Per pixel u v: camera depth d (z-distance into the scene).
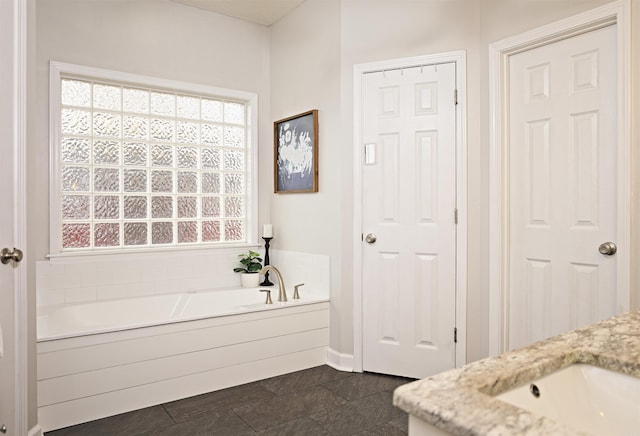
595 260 2.21
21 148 1.90
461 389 0.75
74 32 3.15
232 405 2.57
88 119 3.29
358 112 3.09
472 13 2.76
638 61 1.99
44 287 3.04
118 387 2.45
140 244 3.51
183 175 3.72
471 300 2.78
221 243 3.90
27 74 2.00
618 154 2.05
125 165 3.44
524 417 0.64
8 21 1.81
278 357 3.05
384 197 3.03
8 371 1.80
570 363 0.96
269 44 4.06
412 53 2.93
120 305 3.21
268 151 4.07
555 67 2.38
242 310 2.92
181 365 2.66
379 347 3.06
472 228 2.77
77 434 2.23
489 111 2.66
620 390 0.92
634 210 2.01
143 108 3.53
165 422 2.36
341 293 3.18
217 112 3.89
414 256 2.95
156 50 3.48
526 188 2.53
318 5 3.41
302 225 3.60
